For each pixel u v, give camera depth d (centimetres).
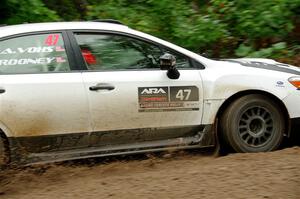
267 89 872
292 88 884
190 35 1378
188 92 854
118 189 702
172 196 656
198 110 860
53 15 1454
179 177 725
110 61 845
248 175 704
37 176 808
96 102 818
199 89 858
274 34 1389
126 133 838
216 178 705
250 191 648
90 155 830
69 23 853
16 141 796
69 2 1728
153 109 841
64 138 813
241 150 864
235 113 863
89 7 1510
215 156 874
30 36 823
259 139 874
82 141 825
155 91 841
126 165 849
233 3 1434
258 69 891
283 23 1385
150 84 839
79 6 1733
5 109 784
